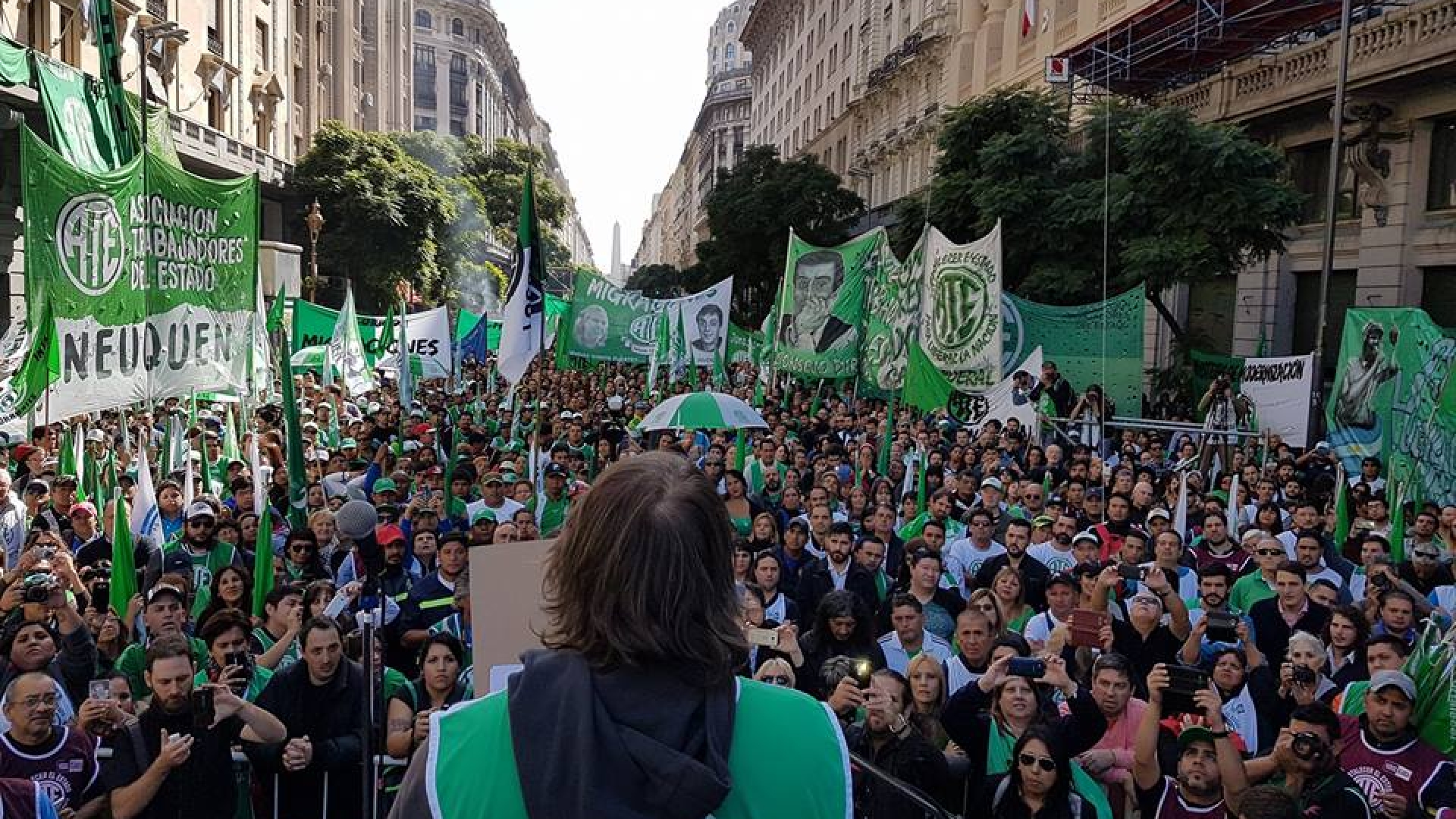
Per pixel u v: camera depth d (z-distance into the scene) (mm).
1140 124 19391
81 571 7566
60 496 9141
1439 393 10984
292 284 35406
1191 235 18812
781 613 7344
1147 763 4793
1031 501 10336
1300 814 4207
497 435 16547
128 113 10711
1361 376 12414
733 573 1513
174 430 11641
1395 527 9320
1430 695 5047
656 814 1315
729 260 42781
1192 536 10180
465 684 5379
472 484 11211
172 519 9484
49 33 29453
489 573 4074
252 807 5055
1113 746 5082
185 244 8500
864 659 5121
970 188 23484
